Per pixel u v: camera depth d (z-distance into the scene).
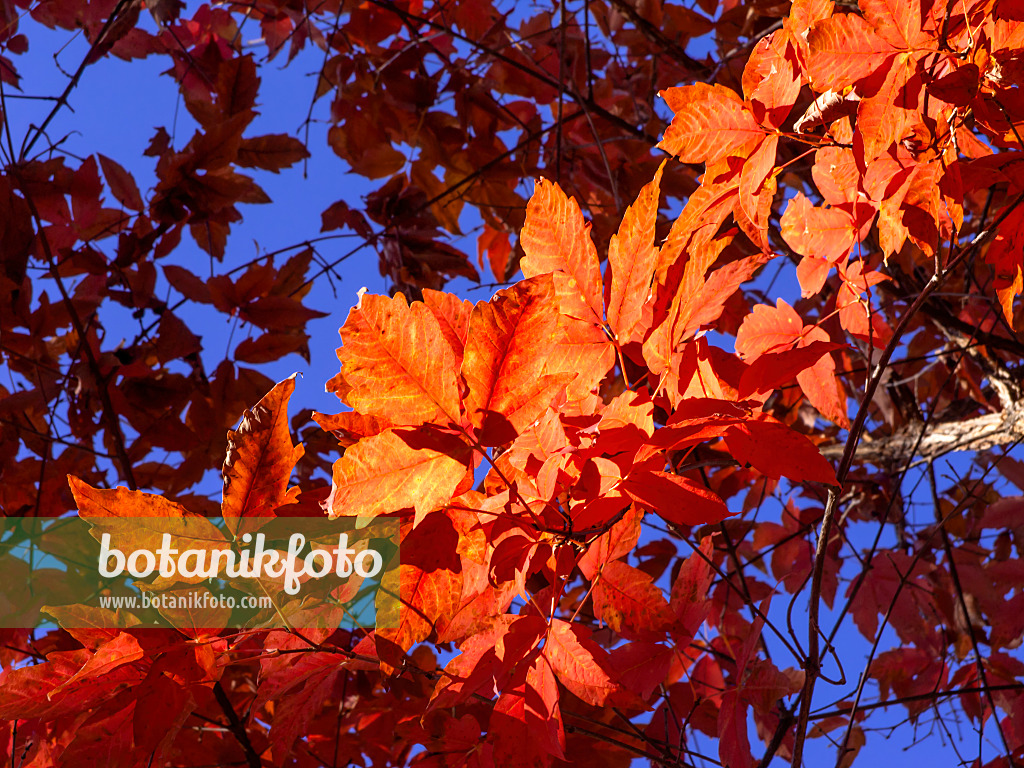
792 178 2.26
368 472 1.21
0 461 2.36
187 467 2.46
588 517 1.26
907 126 1.31
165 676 1.24
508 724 1.28
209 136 2.27
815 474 1.25
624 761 1.65
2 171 2.25
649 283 1.30
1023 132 1.32
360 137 2.88
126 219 2.48
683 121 1.32
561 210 1.30
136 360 2.37
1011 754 2.04
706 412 1.24
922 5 1.27
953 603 2.70
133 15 2.44
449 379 1.22
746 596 1.46
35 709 1.25
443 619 1.26
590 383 1.31
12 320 2.36
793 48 1.31
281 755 1.27
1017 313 2.45
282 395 1.24
